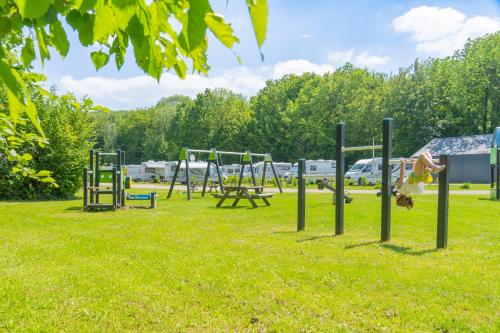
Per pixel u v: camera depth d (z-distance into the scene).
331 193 23.48
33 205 16.22
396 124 46.22
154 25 1.14
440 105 45.75
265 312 4.11
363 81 53.47
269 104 57.78
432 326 3.75
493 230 9.24
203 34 0.91
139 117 80.25
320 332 3.61
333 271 5.62
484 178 35.91
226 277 5.29
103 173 15.41
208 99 66.81
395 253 6.87
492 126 44.41
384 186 8.03
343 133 8.95
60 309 4.14
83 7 1.00
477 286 4.92
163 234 9.05
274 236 8.77
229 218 12.20
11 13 1.34
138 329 3.72
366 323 3.80
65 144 19.20
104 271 5.60
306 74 62.06
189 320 3.92
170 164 46.69
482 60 43.50
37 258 6.39
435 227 9.88
